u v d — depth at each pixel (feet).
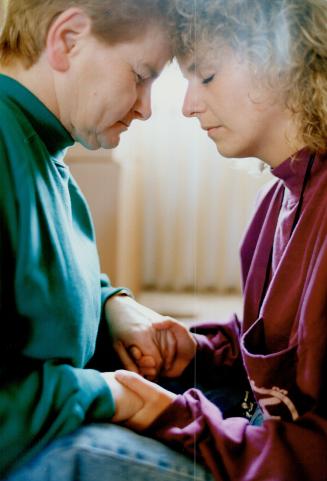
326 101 2.42
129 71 2.52
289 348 2.31
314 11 2.39
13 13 2.49
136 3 2.41
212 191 9.89
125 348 3.19
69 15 2.41
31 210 2.25
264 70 2.43
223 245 10.00
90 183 7.69
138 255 9.89
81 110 2.55
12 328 2.34
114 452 2.23
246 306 2.96
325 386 2.26
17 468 2.20
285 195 2.87
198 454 2.28
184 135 9.74
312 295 2.22
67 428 2.18
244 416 3.01
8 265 2.23
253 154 2.72
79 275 2.43
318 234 2.33
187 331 3.28
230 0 2.41
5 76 2.52
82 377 2.28
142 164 9.84
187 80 2.68
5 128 2.31
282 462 2.12
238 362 3.34
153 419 2.41
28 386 2.19
